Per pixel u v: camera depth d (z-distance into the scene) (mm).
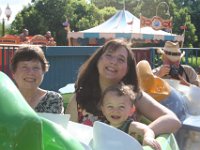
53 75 5543
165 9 34469
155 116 2465
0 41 12203
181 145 2910
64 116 2047
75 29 30547
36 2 30672
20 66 2465
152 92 2951
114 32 12680
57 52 5531
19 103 1521
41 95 2629
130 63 2566
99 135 1902
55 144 1621
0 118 1473
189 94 3309
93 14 32469
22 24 30156
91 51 5832
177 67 3916
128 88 2291
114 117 2254
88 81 2602
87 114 2553
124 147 1881
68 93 3473
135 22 14039
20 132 1454
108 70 2523
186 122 2938
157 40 13617
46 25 30234
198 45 37531
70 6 30797
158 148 2092
